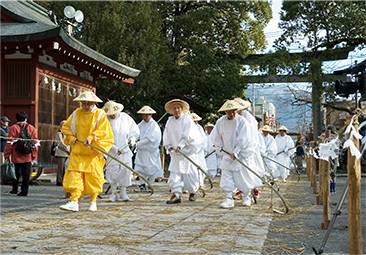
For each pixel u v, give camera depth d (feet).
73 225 25.73
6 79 57.93
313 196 43.01
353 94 92.63
